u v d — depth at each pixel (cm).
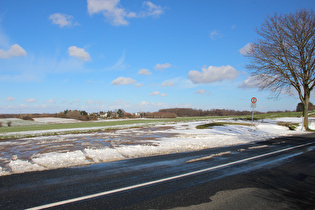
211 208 409
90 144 1268
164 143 1274
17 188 510
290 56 2236
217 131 2105
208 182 559
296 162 798
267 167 720
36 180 572
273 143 1330
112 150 1029
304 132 2148
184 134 1820
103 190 498
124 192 486
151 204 423
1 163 793
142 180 573
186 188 513
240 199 452
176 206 416
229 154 947
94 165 740
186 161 802
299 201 447
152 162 786
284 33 2212
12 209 399
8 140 1580
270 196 471
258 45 2355
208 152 996
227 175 623
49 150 1077
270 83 2352
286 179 593
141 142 1337
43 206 412
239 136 1716
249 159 843
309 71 2239
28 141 1462
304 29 2147
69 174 629
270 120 3525
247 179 587
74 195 467
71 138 1591
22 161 805
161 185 534
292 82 2272
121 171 662
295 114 5072
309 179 596
